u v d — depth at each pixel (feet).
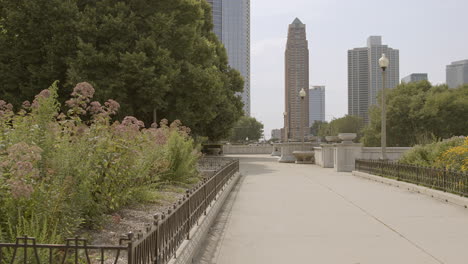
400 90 206.90
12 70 80.64
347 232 26.55
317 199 42.06
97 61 78.02
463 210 34.78
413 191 48.47
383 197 43.32
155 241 14.75
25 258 12.25
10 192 16.67
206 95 91.20
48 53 78.43
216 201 34.68
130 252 11.59
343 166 82.53
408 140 196.85
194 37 91.71
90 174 21.75
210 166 73.31
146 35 84.69
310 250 22.26
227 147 214.69
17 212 17.40
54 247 12.05
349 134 82.38
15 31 81.82
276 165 104.83
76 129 23.94
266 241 24.40
